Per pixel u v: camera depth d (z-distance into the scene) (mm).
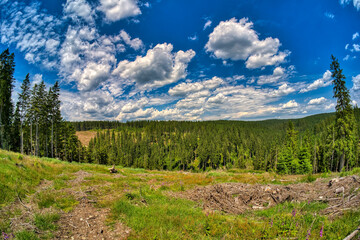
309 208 7887
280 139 91812
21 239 4680
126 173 19922
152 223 6336
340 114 25500
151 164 79375
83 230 5930
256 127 150125
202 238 5410
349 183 9023
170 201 9273
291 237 5152
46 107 36531
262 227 5895
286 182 14500
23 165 11852
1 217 5809
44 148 45688
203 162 86938
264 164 69062
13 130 41781
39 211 6688
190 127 136875
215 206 8945
